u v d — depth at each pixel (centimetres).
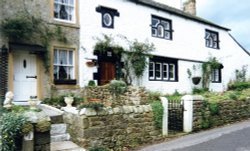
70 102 1009
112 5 1495
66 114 844
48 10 1230
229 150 762
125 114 869
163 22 1795
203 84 2023
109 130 822
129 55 1540
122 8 1544
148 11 1686
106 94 1168
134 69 1555
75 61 1310
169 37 1820
